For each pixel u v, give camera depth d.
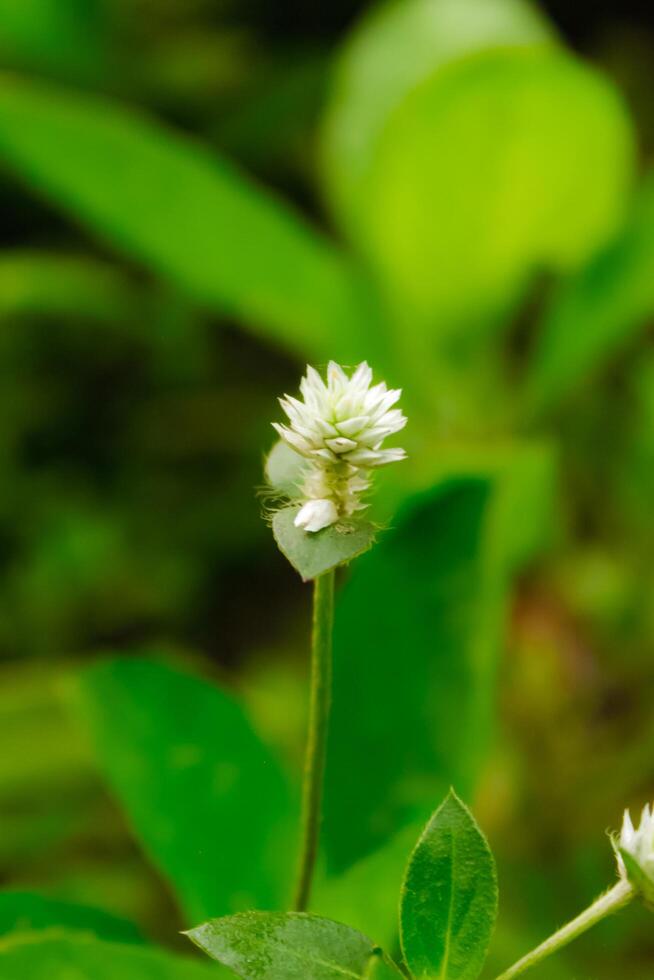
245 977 0.33
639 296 0.70
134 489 0.90
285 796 0.42
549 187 0.72
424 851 0.34
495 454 0.48
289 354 1.01
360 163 0.78
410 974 0.34
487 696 0.42
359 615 0.43
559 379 0.74
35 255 1.04
